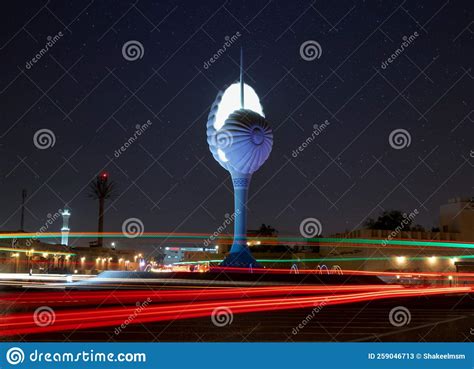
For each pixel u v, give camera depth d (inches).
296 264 2513.5
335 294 1278.3
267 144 1517.0
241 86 1600.6
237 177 1542.8
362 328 687.1
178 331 642.2
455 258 2160.4
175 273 1386.6
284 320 770.2
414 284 1670.8
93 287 1312.7
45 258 3026.6
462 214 2255.2
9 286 1460.4
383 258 2158.0
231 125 1510.8
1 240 2596.0
